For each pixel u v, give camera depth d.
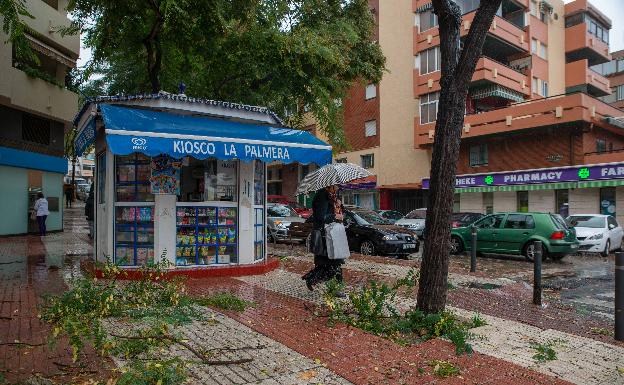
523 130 24.77
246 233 8.88
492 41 27.38
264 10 14.57
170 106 8.11
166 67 14.62
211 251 8.58
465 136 26.78
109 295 5.46
